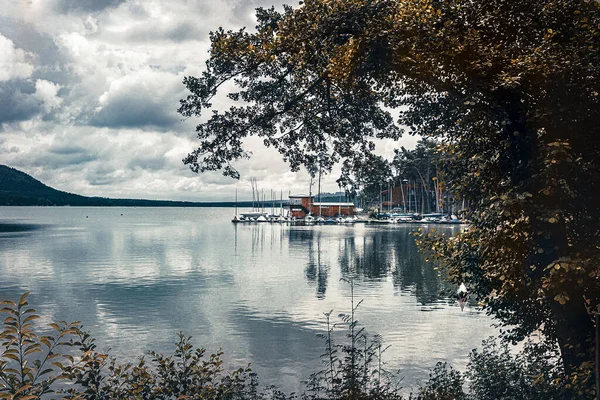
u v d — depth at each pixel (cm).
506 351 1113
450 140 935
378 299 2788
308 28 921
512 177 770
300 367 1562
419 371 1490
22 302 495
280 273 4053
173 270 4284
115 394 735
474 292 958
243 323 2234
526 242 742
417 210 14638
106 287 3328
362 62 863
